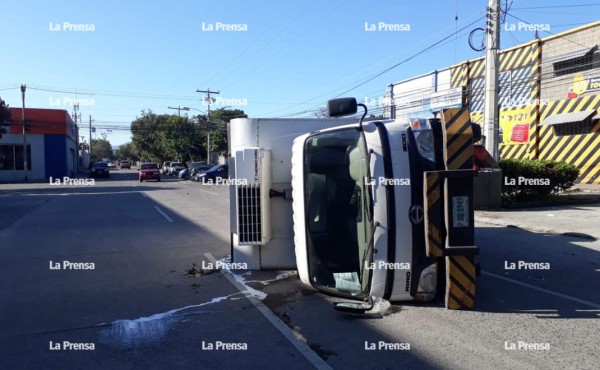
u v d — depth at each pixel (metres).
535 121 21.05
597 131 18.72
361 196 5.86
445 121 5.38
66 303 6.19
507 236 10.21
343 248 6.32
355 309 5.40
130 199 22.55
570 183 15.86
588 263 7.75
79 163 86.25
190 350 4.60
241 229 7.09
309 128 7.26
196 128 69.12
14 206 19.75
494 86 14.63
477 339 4.67
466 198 5.41
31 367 4.29
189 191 28.19
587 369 3.99
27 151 48.53
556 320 5.18
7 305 6.13
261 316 5.52
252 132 7.18
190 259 8.78
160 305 6.04
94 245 10.34
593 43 18.59
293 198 6.52
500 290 6.32
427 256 5.43
